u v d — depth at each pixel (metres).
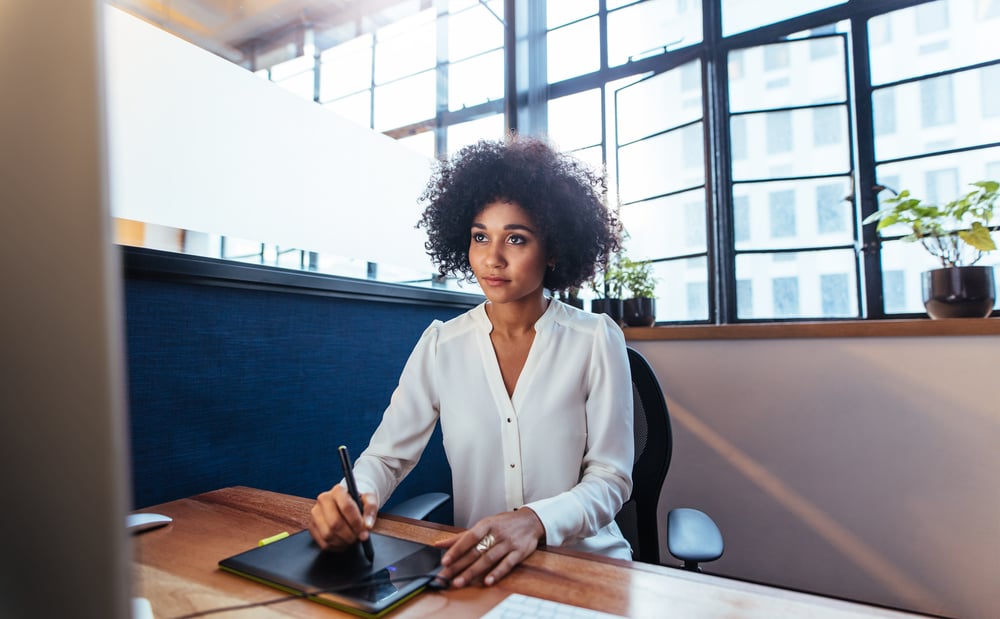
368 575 0.52
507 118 2.23
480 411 0.88
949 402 1.49
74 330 0.26
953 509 1.49
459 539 0.56
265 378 1.17
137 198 0.97
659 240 2.17
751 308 1.98
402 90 1.73
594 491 0.76
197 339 1.04
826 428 1.65
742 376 1.78
